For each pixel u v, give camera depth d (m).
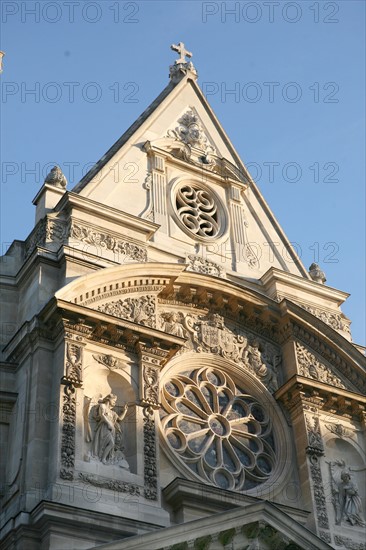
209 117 45.84
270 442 37.12
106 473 31.25
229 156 45.09
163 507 32.22
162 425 34.84
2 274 36.50
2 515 30.81
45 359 33.00
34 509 28.98
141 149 41.81
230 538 29.36
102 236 37.06
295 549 30.09
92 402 32.78
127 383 33.75
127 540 27.73
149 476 32.06
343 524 35.28
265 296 39.38
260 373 38.44
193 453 34.91
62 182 39.00
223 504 32.75
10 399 33.28
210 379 37.50
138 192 40.41
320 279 43.69
